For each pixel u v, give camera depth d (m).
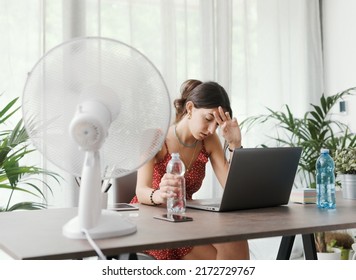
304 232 1.35
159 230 1.30
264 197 1.78
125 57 1.26
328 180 1.81
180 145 2.11
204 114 1.99
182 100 2.17
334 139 3.34
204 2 3.52
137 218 1.53
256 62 3.81
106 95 1.26
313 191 1.98
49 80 1.26
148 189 1.86
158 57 3.33
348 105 3.79
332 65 3.98
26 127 1.30
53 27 2.99
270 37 3.86
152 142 1.32
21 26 2.91
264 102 3.83
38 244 1.12
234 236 1.23
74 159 1.33
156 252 1.94
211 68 3.51
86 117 1.19
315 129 3.35
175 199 1.67
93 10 3.11
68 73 1.26
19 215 1.62
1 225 1.40
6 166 2.22
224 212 1.69
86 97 1.26
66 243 1.13
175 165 1.81
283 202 1.88
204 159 2.17
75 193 3.01
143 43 3.29
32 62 2.92
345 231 3.35
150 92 1.28
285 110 3.90
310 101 3.97
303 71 3.97
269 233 1.29
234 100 3.71
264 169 1.72
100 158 1.31
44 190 2.93
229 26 3.61
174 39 3.37
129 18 3.23
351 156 2.15
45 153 1.32
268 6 3.86
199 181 2.18
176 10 3.43
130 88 1.27
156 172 2.09
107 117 1.24
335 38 3.95
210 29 3.52
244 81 3.72
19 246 1.09
